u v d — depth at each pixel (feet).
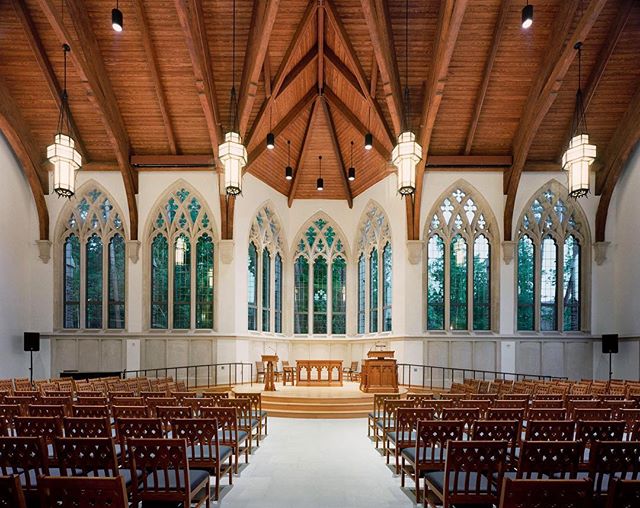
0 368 43.86
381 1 35.29
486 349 49.21
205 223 50.60
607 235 49.98
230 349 48.85
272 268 56.44
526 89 43.42
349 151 53.26
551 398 23.68
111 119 43.45
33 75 41.75
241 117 38.81
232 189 29.53
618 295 49.06
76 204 50.42
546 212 50.83
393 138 44.34
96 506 9.02
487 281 50.70
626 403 21.81
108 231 50.57
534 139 48.34
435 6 36.81
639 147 46.19
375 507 16.01
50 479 8.91
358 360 56.59
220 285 49.49
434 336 48.93
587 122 46.37
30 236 49.39
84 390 29.14
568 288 50.70
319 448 24.98
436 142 48.60
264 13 31.78
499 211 49.98
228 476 19.35
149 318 49.67
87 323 49.88
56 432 15.16
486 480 13.80
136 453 12.85
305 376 56.08
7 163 45.55
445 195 50.37
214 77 41.98
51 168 48.78
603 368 49.01
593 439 14.82
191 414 18.70
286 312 57.98
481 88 42.29
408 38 39.14
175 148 48.44
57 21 32.22
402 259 50.26
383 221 53.83
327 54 41.86
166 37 38.63
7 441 11.95
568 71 41.50
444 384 48.03
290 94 44.55
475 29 38.11
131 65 41.14
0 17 36.99
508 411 18.22
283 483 18.65
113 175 50.26
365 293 56.80
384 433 22.44
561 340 49.24
